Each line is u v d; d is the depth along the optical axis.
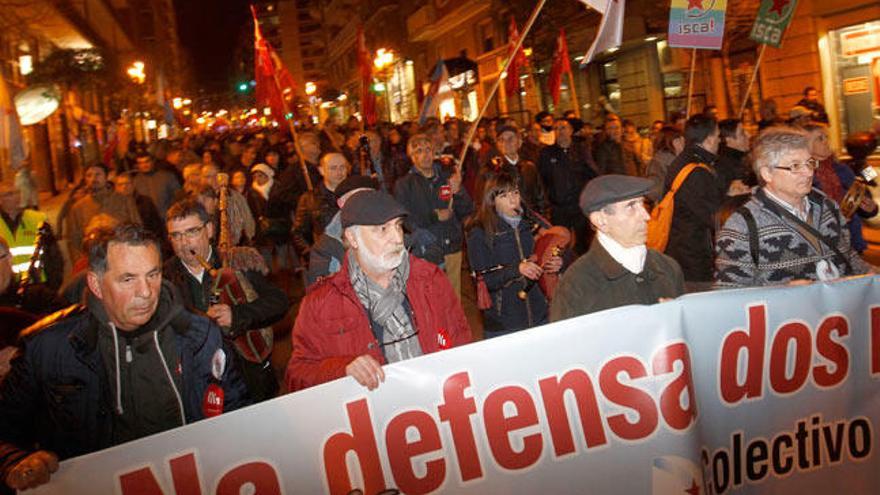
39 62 21.25
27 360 3.14
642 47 23.41
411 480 3.17
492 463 3.19
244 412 3.07
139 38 56.38
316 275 5.35
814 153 6.58
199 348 3.26
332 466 3.13
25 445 3.18
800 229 4.03
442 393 3.18
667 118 23.22
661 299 3.44
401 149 17.14
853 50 14.54
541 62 24.95
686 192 5.64
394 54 50.81
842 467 3.42
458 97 38.69
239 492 3.06
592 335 3.21
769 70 16.84
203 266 4.82
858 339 3.42
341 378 3.14
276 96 11.84
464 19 38.09
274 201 10.59
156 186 12.48
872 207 5.99
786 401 3.36
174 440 3.01
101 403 3.16
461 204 7.90
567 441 3.20
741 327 3.30
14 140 9.64
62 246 9.81
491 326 5.69
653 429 3.21
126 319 3.08
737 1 15.45
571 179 10.20
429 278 3.74
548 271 5.41
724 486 3.31
